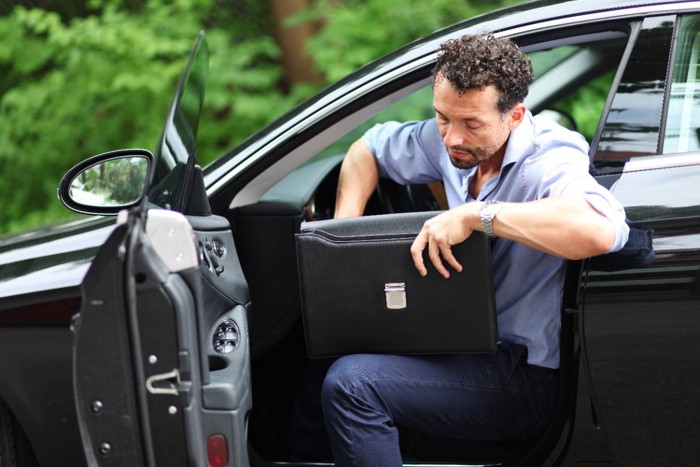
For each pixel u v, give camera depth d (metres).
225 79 5.77
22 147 6.12
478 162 2.40
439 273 2.34
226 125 5.95
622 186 2.38
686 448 2.36
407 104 3.06
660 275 2.29
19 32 6.16
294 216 2.67
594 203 2.22
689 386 2.32
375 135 2.87
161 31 5.90
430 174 2.81
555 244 2.22
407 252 2.34
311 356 2.45
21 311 2.49
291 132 2.66
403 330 2.39
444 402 2.47
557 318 2.46
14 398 2.52
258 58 6.09
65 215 6.02
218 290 2.37
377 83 2.63
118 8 6.16
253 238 2.69
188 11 6.00
